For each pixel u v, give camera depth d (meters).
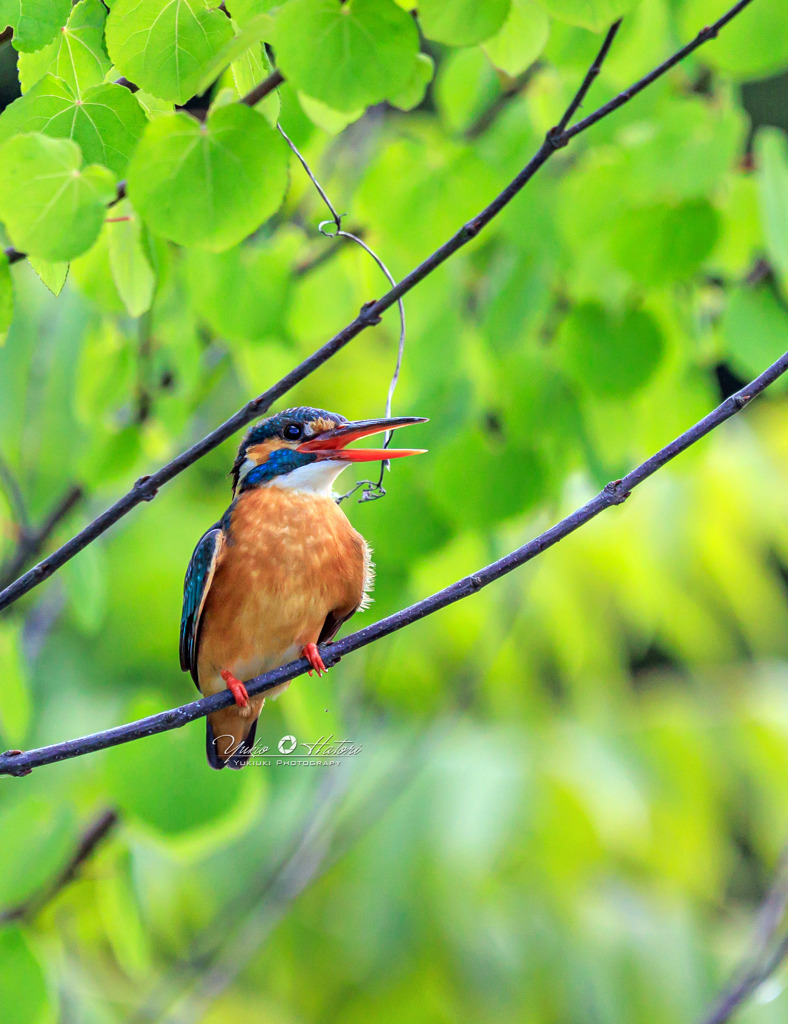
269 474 7.44
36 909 7.60
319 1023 12.02
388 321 7.96
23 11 4.37
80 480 8.10
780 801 12.66
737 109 7.25
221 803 7.20
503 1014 11.41
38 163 3.94
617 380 7.32
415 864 11.22
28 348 9.20
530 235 7.30
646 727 12.57
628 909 12.34
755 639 13.06
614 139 7.19
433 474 7.50
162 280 6.07
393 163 7.19
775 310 7.54
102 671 12.29
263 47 4.75
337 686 9.22
